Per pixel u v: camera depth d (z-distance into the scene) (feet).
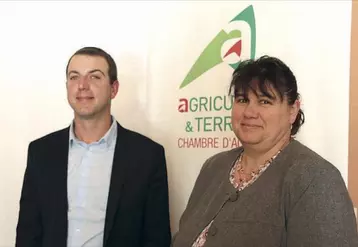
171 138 7.47
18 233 6.29
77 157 6.37
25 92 8.45
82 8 8.10
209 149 7.16
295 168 4.08
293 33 6.50
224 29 7.04
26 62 8.45
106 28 7.95
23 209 6.32
